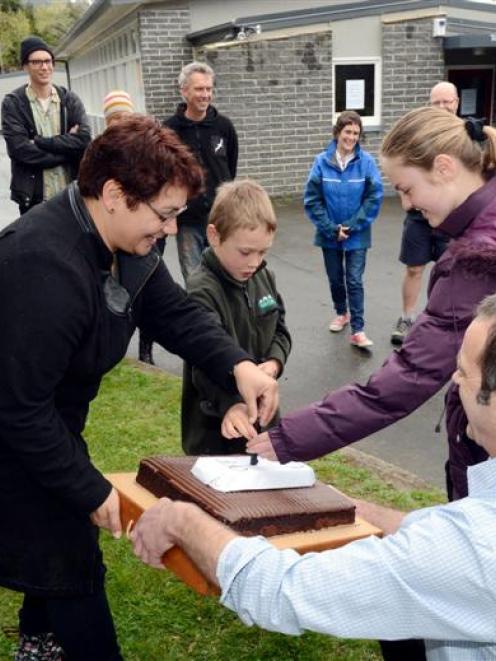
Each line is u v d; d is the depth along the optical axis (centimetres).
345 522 168
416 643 188
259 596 130
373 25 1219
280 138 1227
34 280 169
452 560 118
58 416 182
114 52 1723
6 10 5294
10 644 258
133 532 157
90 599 205
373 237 984
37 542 194
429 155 185
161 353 588
